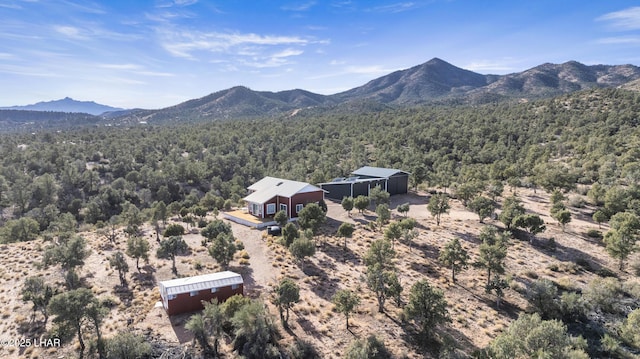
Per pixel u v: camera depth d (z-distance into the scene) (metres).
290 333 24.52
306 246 34.12
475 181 62.31
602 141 92.69
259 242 42.09
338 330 25.25
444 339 23.23
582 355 20.20
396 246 41.22
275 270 34.62
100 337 22.22
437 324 26.39
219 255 33.44
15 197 77.19
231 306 24.66
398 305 28.28
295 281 32.44
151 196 90.12
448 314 25.89
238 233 45.47
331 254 38.84
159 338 23.22
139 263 35.62
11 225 53.12
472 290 31.92
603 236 41.19
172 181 97.19
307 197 52.16
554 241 41.97
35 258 37.50
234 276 29.03
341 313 27.31
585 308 28.72
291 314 26.92
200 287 26.83
